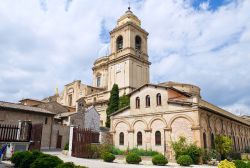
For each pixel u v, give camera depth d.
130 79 55.12
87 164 21.64
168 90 34.78
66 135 42.62
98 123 49.19
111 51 62.16
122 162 25.52
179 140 30.08
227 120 41.66
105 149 31.02
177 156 28.25
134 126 37.56
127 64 56.38
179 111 32.62
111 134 39.84
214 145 33.59
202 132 30.94
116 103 49.59
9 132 22.77
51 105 52.72
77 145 28.95
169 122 33.28
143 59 59.53
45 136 39.22
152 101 36.19
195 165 25.34
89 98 63.72
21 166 16.12
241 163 17.86
